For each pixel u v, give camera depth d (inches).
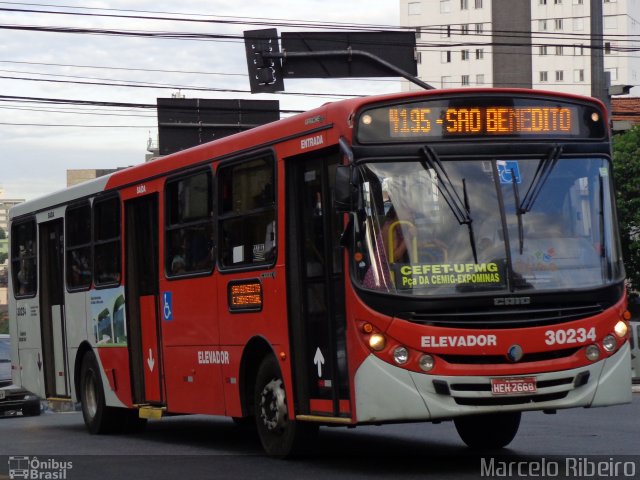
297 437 523.8
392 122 470.9
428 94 474.3
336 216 486.9
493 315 455.2
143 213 686.5
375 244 462.0
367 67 986.7
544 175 476.1
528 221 469.1
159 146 1390.3
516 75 4030.5
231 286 568.1
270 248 532.1
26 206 852.6
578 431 637.9
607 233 482.0
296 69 992.9
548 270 466.3
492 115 477.4
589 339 465.4
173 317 633.6
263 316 538.6
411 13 5216.5
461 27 5137.8
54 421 946.7
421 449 567.2
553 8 5167.3
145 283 681.0
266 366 541.3
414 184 466.9
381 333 455.5
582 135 488.4
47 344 820.6
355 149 466.3
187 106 1387.8
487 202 467.5
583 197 481.4
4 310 3759.8
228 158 575.5
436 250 460.8
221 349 579.5
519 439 601.3
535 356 458.6
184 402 623.8
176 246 632.4
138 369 690.2
